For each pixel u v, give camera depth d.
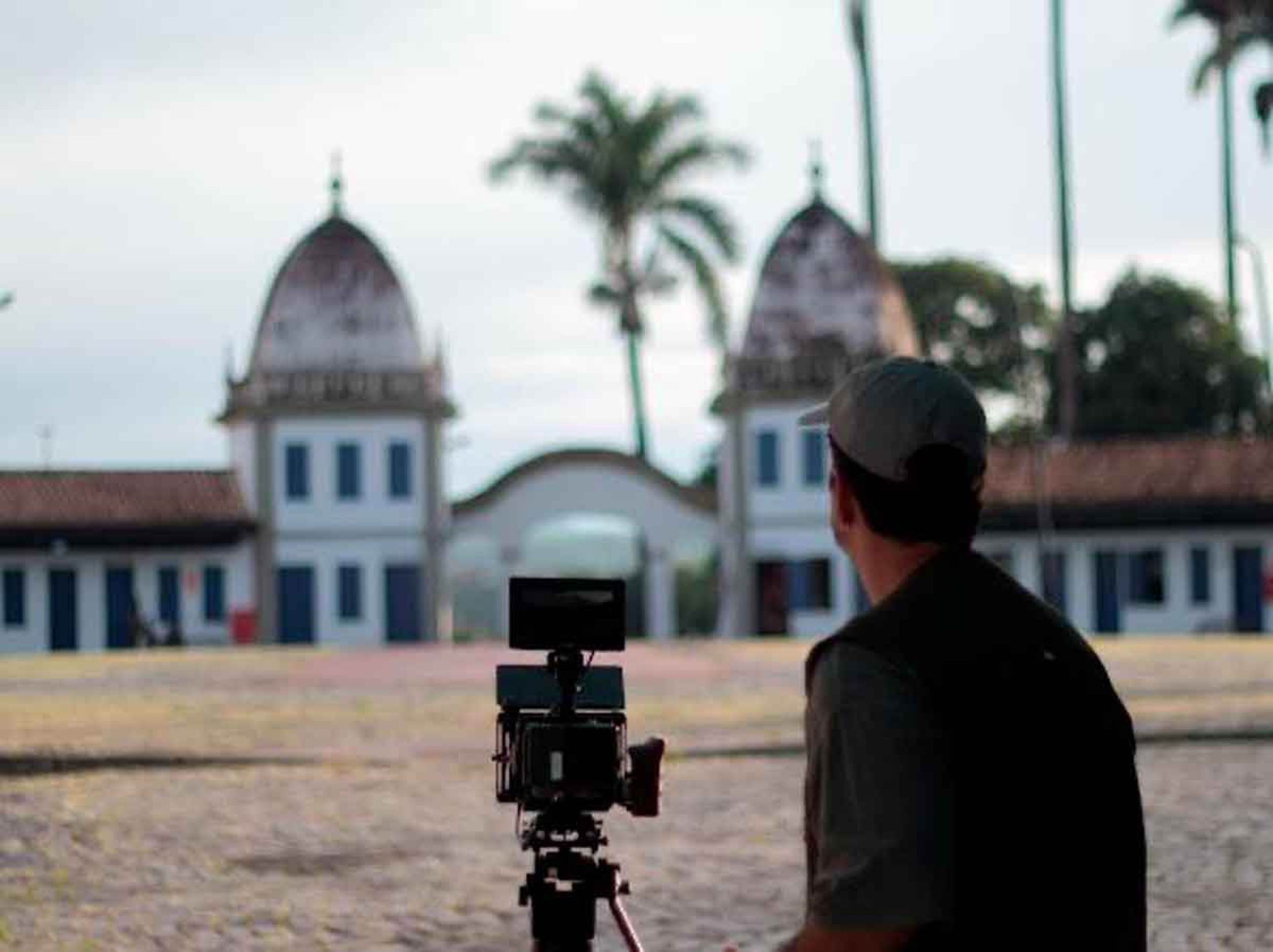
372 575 66.69
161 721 25.94
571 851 3.95
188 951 9.96
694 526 67.06
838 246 68.06
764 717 25.31
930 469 3.18
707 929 10.34
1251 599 63.19
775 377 66.75
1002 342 81.81
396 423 66.94
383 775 18.55
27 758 19.52
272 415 66.44
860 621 3.07
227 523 65.19
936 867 2.87
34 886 12.02
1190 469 64.38
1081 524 63.81
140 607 64.69
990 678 2.99
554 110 69.94
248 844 13.84
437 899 11.51
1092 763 3.04
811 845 3.04
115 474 66.50
